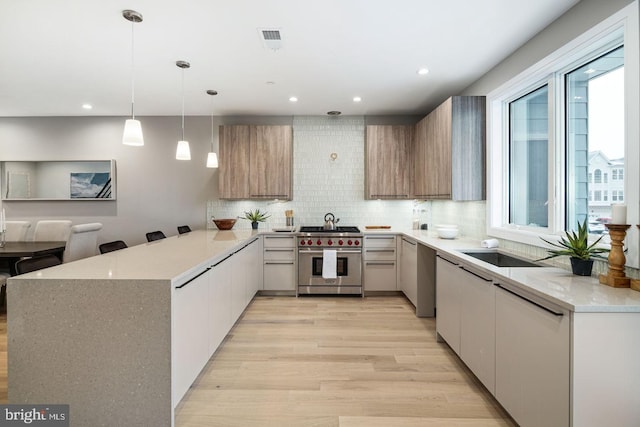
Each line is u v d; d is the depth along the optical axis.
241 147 4.66
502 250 2.89
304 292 4.45
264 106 4.50
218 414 2.01
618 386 1.37
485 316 2.11
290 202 4.98
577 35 2.18
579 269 1.88
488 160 3.27
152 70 3.28
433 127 3.89
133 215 5.02
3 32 2.54
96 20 2.38
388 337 3.14
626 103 1.81
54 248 3.73
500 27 2.49
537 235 2.56
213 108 4.59
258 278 4.45
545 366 1.53
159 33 2.56
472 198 3.37
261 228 4.95
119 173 5.01
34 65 3.15
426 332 3.26
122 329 1.74
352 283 4.44
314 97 4.13
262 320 3.58
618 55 2.06
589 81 2.29
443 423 1.93
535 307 1.60
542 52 2.53
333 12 2.29
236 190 4.66
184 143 3.43
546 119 2.74
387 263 4.46
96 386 1.75
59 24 2.43
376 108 4.59
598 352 1.37
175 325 1.81
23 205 5.02
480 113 3.38
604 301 1.41
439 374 2.47
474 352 2.27
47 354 1.74
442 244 3.22
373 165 4.67
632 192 1.78
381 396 2.19
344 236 4.41
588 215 2.30
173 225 5.01
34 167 5.02
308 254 4.43
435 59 3.05
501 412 2.03
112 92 3.93
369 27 2.49
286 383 2.34
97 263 2.17
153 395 1.74
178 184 5.00
